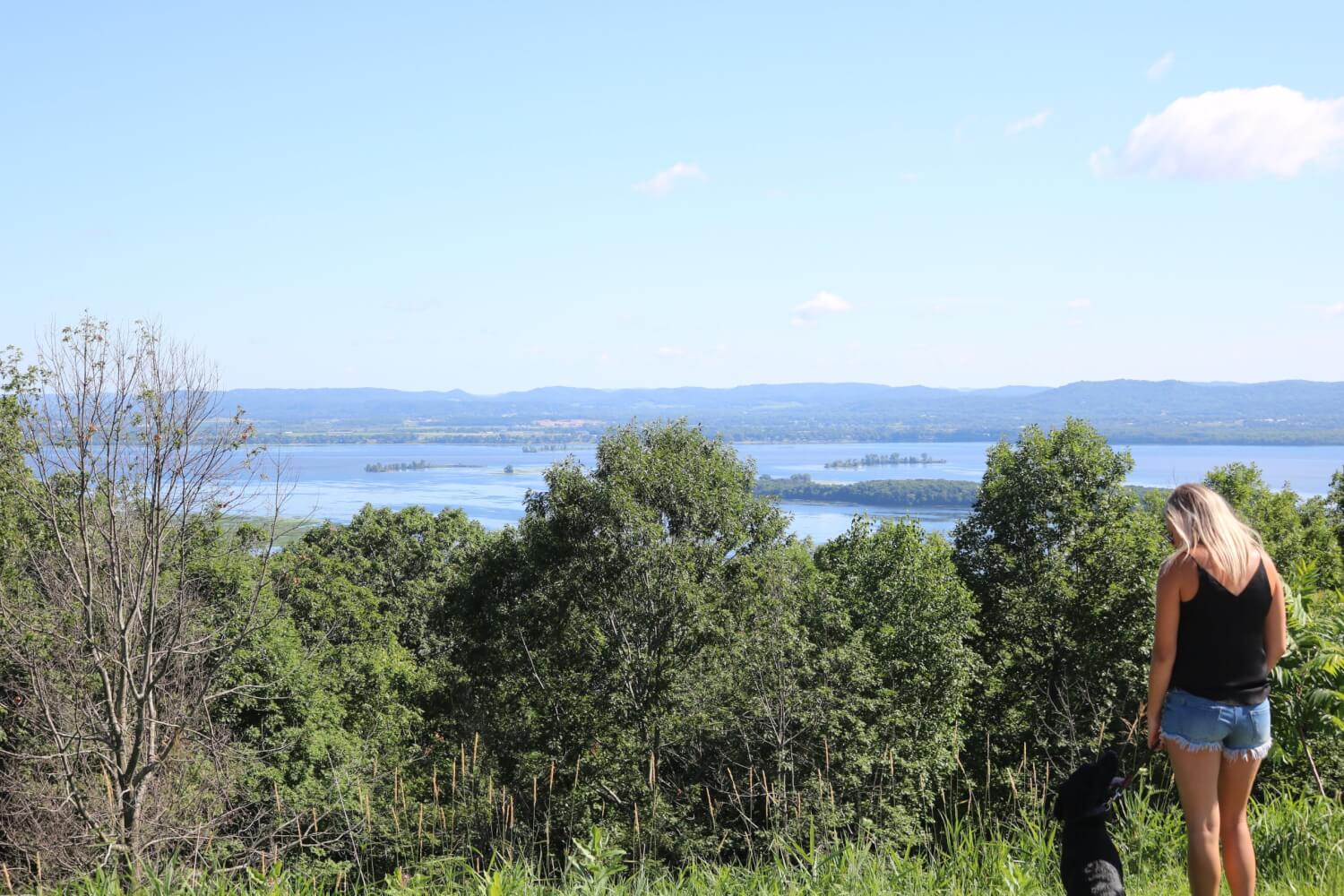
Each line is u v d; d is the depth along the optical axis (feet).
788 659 84.23
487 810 27.17
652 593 97.14
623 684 95.76
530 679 100.78
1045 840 18.29
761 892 17.72
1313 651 20.22
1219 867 13.20
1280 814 18.70
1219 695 12.68
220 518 54.90
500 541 114.73
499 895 17.40
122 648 52.75
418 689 108.37
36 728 62.34
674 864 65.67
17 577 67.82
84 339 50.78
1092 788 13.12
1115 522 108.88
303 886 20.10
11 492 56.65
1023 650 100.63
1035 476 113.60
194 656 62.03
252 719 79.30
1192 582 12.74
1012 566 110.11
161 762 53.11
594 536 102.68
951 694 90.22
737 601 98.32
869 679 82.69
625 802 82.07
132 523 53.16
